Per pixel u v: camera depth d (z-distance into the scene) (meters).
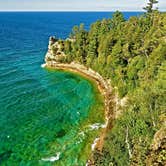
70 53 134.50
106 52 114.12
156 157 36.44
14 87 104.44
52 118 78.19
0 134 68.25
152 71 80.94
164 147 37.44
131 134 55.66
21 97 94.25
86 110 84.00
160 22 111.88
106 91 100.00
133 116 61.28
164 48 84.38
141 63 89.38
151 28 111.56
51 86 107.62
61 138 67.19
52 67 136.38
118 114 73.38
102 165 52.72
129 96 78.62
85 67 126.19
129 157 48.59
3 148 62.44
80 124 74.56
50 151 61.69
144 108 62.69
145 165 38.56
